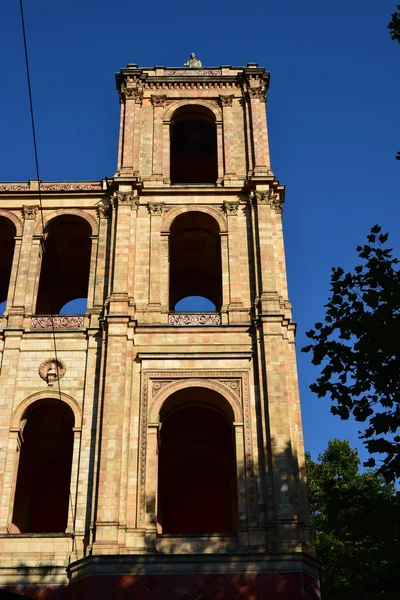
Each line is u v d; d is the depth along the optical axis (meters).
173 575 31.06
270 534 32.81
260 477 34.62
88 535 33.25
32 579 31.98
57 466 45.06
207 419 43.25
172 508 43.25
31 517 43.38
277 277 41.56
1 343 38.97
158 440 36.50
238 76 50.22
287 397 36.16
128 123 47.50
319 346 24.55
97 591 30.50
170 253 47.47
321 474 52.19
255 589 30.81
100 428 35.78
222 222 43.50
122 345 37.62
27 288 41.22
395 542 25.62
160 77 49.97
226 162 46.28
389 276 24.20
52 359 38.53
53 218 44.19
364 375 24.02
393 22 26.83
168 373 37.50
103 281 41.38
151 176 45.53
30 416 39.00
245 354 37.94
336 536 45.66
